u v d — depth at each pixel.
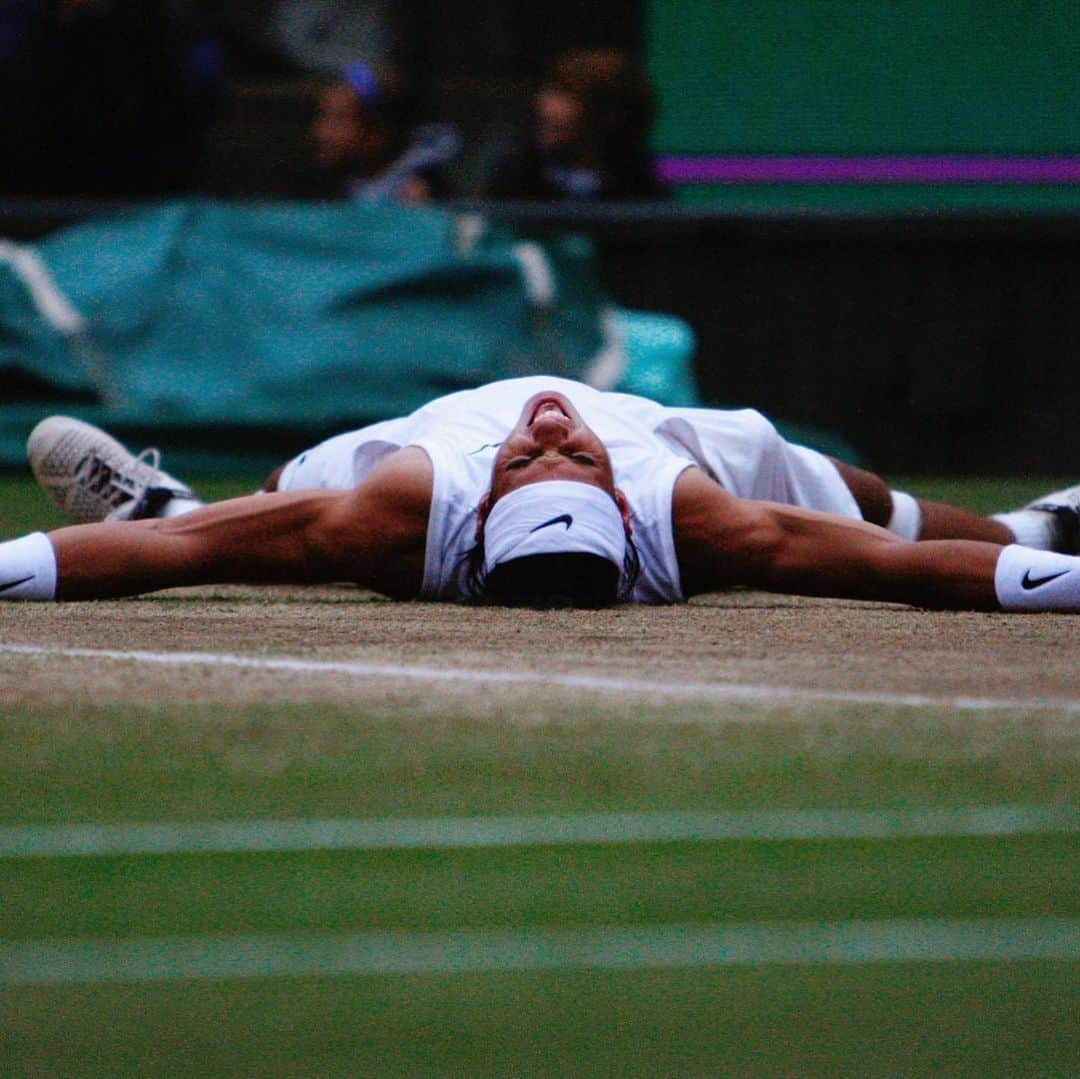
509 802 9.02
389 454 16.91
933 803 9.00
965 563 15.50
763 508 15.70
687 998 6.60
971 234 40.78
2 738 10.28
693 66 57.72
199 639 13.76
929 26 57.19
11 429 37.12
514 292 38.22
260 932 7.23
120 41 39.81
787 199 57.94
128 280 37.59
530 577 15.28
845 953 7.02
